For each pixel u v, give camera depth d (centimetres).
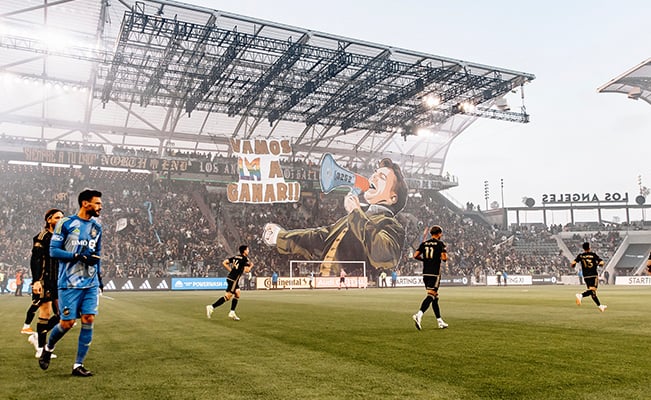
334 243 4247
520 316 1180
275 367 552
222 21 3138
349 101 4212
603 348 671
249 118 4684
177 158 4391
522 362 571
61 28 3238
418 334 838
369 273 4444
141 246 3912
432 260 930
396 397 417
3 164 4038
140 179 4531
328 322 1061
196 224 4372
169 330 936
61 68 3609
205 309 1532
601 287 3956
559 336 799
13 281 3133
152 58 3331
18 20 3119
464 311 1346
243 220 4634
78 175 4353
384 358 604
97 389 458
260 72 3769
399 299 2067
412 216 5284
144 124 4444
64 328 527
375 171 4519
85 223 538
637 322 1023
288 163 4847
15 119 4019
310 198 4994
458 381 475
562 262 5656
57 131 4253
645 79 4334
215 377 502
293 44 3300
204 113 4469
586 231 6575
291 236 4194
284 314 1295
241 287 3847
